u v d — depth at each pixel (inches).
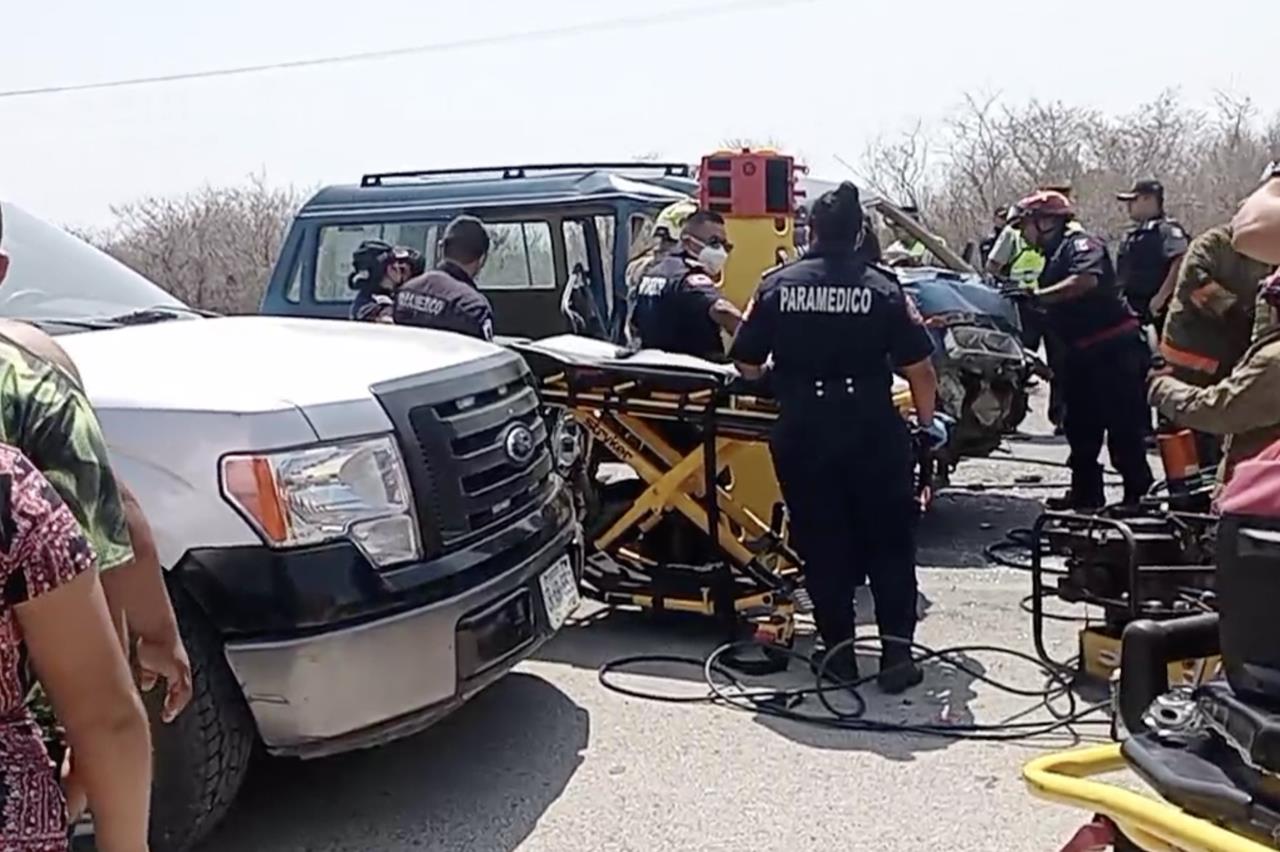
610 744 170.6
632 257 309.6
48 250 185.5
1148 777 95.8
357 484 137.1
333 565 133.4
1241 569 91.7
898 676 189.6
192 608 132.0
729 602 208.8
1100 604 185.3
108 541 79.6
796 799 153.8
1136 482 287.6
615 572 217.0
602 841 143.6
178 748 131.5
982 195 1124.5
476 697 186.7
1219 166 1109.7
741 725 177.5
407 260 274.4
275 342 161.0
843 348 183.3
